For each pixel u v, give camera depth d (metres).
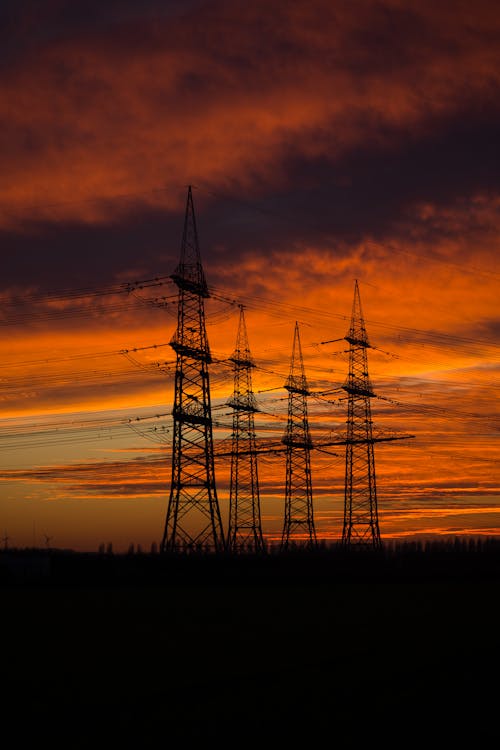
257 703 33.38
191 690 35.88
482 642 50.22
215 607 69.75
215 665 41.75
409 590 87.31
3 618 61.84
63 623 58.81
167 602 74.19
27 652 46.03
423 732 29.50
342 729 29.66
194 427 90.31
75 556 99.75
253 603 72.81
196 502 89.75
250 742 28.02
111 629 55.59
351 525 112.19
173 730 29.41
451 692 35.72
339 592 84.69
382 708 32.72
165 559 89.69
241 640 50.59
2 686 36.72
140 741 28.06
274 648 47.44
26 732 29.27
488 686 37.06
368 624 58.88
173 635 52.94
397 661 43.03
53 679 38.22
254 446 116.50
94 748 27.19
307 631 55.03
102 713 31.81
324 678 38.44
